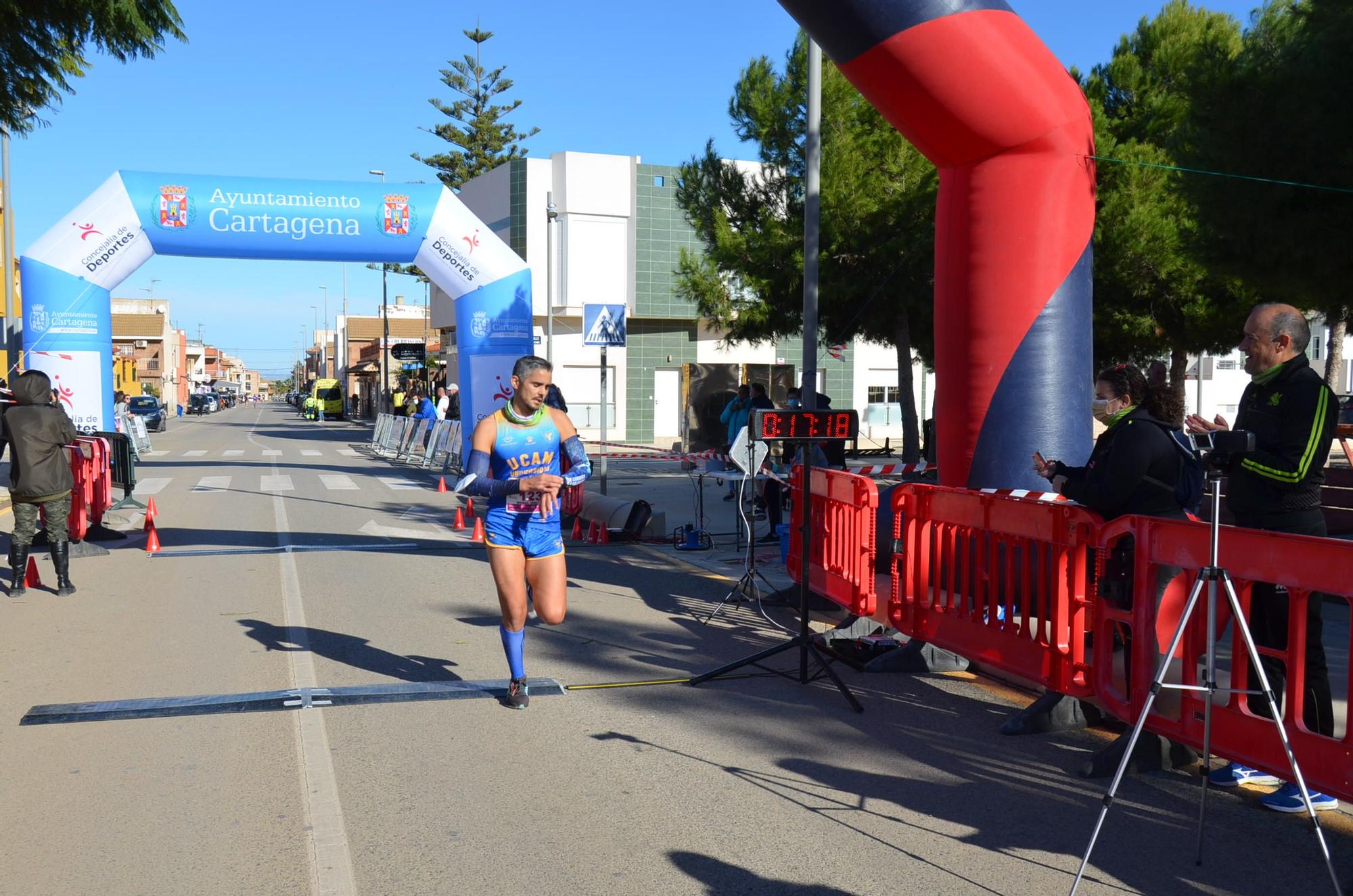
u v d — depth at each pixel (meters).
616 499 12.21
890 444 34.75
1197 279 15.61
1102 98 17.53
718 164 18.64
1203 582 3.66
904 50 6.13
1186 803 4.33
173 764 4.68
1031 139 6.33
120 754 4.81
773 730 5.24
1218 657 5.67
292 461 25.16
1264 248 8.90
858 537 6.74
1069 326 6.46
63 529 8.51
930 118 6.39
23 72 9.98
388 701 5.65
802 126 17.66
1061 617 5.03
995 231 6.45
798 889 3.52
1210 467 3.70
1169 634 4.50
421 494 17.34
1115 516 4.87
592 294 32.69
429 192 17.39
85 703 5.56
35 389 8.34
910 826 4.07
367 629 7.38
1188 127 9.71
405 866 3.67
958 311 6.66
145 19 9.80
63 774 4.56
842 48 6.38
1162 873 3.67
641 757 4.82
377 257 17.47
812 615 8.00
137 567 9.92
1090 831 4.04
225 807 4.19
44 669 6.25
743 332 19.27
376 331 89.25
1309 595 3.95
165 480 19.45
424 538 12.04
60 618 7.67
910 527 6.24
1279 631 4.27
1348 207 8.41
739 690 5.96
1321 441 4.24
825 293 16.97
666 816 4.13
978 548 5.64
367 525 13.09
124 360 65.69
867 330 18.31
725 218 18.55
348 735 5.09
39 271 15.45
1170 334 16.91
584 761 4.76
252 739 5.02
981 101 6.20
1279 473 4.25
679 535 11.52
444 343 40.25
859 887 3.54
